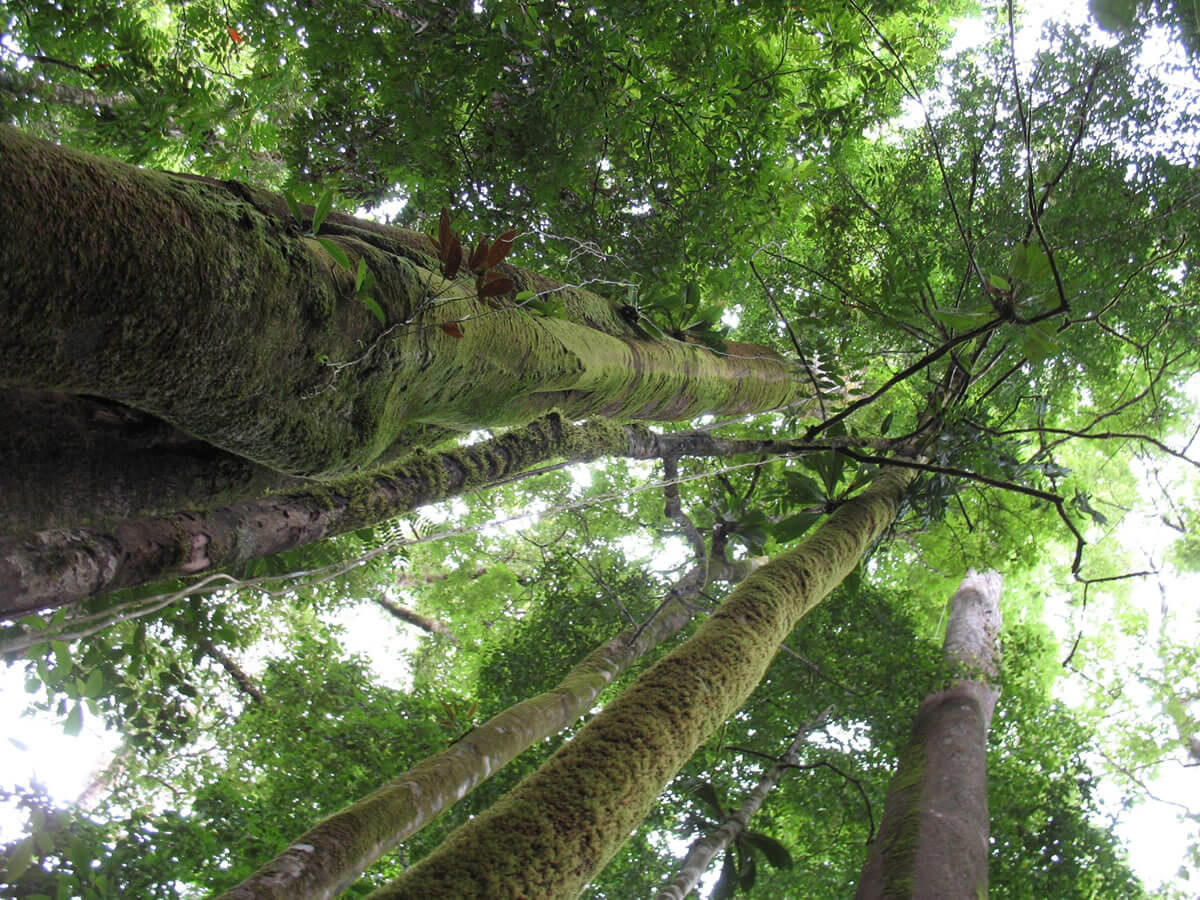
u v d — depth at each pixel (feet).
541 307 10.98
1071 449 39.93
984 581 35.78
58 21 19.56
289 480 10.19
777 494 19.31
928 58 27.73
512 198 21.39
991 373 25.80
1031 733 28.43
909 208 24.85
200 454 9.39
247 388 7.23
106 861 16.03
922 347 22.88
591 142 20.83
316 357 7.75
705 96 21.91
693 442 15.98
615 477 33.53
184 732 17.75
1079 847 25.23
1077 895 24.53
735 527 17.70
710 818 23.06
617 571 27.32
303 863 11.16
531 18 17.39
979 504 30.53
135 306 6.02
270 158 30.35
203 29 24.04
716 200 21.90
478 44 18.52
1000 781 25.12
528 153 20.24
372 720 22.07
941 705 24.49
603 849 8.38
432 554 37.91
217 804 19.75
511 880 7.56
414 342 8.97
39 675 10.39
